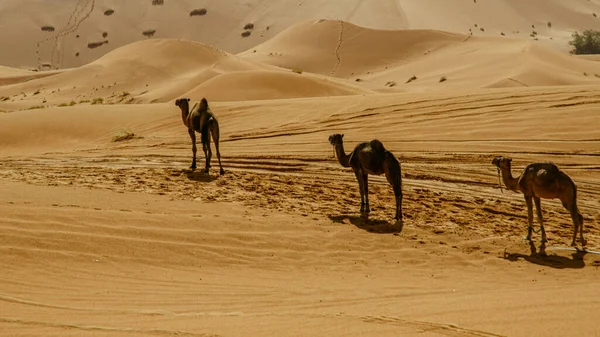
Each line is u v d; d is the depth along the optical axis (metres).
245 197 26.66
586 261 20.19
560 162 34.78
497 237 22.78
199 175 30.81
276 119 49.16
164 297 14.26
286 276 17.41
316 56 196.12
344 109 49.94
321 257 19.72
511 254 20.95
